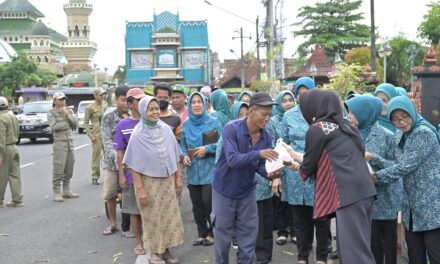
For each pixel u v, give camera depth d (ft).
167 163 21.11
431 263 16.22
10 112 33.88
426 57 24.21
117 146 22.71
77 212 31.71
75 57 329.31
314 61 100.53
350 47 182.09
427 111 23.91
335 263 21.17
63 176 35.53
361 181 14.39
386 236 17.99
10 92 202.80
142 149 20.81
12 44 374.63
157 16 180.04
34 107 89.40
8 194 38.50
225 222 18.11
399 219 21.67
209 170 23.31
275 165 16.90
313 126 14.79
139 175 20.89
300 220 20.72
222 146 17.69
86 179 44.65
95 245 24.61
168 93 25.54
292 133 21.50
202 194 23.65
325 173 14.65
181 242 21.62
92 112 41.47
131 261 22.18
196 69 180.75
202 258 22.40
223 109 27.04
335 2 187.01
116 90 26.20
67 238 25.88
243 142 17.38
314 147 14.67
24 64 211.41
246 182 17.88
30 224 28.86
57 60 331.98
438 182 15.85
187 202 34.27
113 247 24.23
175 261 21.81
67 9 334.85
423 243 16.57
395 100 15.97
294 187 20.44
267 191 20.89
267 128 23.26
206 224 24.26
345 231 14.21
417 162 15.70
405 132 16.22
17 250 23.98
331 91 15.19
